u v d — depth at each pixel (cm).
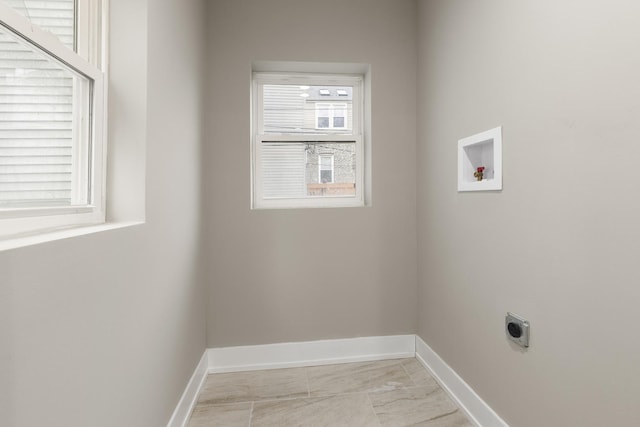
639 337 84
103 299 84
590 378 97
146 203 112
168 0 133
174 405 142
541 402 116
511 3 130
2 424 53
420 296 220
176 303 145
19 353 56
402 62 223
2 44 70
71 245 71
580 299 100
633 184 85
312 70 229
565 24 105
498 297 140
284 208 216
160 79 125
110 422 88
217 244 209
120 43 109
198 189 186
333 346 218
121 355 94
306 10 214
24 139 77
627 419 87
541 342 116
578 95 100
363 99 239
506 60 133
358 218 221
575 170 102
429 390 185
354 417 162
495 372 142
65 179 92
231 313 210
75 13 98
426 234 210
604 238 93
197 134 183
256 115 229
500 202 138
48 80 84
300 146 233
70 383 70
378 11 221
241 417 162
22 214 75
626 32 86
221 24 207
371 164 222
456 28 171
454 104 174
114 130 109
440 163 190
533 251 119
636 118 84
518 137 126
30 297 59
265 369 211
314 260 218
